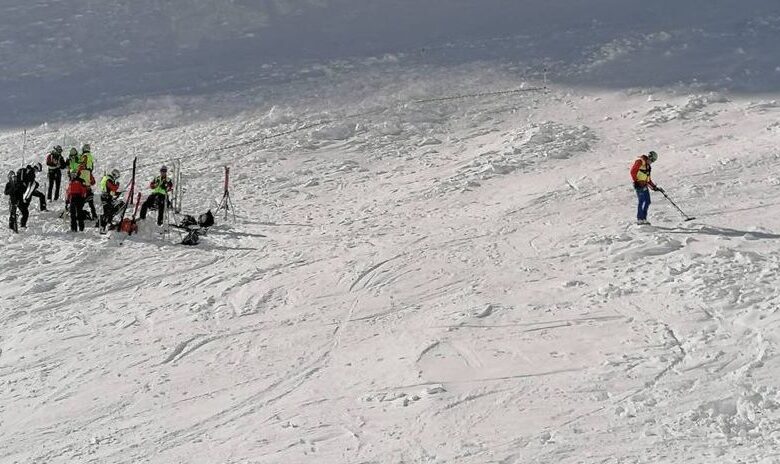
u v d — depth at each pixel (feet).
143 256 85.15
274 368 58.34
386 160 120.98
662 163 105.09
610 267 70.38
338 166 118.83
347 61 174.09
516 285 68.44
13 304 74.79
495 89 150.30
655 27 179.01
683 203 87.51
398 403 50.29
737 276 64.18
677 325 57.11
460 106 143.13
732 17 181.27
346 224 92.22
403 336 60.70
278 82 162.91
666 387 48.29
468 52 173.58
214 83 165.48
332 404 51.72
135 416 53.67
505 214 89.56
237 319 67.67
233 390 55.62
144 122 145.18
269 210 101.04
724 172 98.12
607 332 57.41
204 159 123.85
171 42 197.88
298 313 67.56
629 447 42.06
